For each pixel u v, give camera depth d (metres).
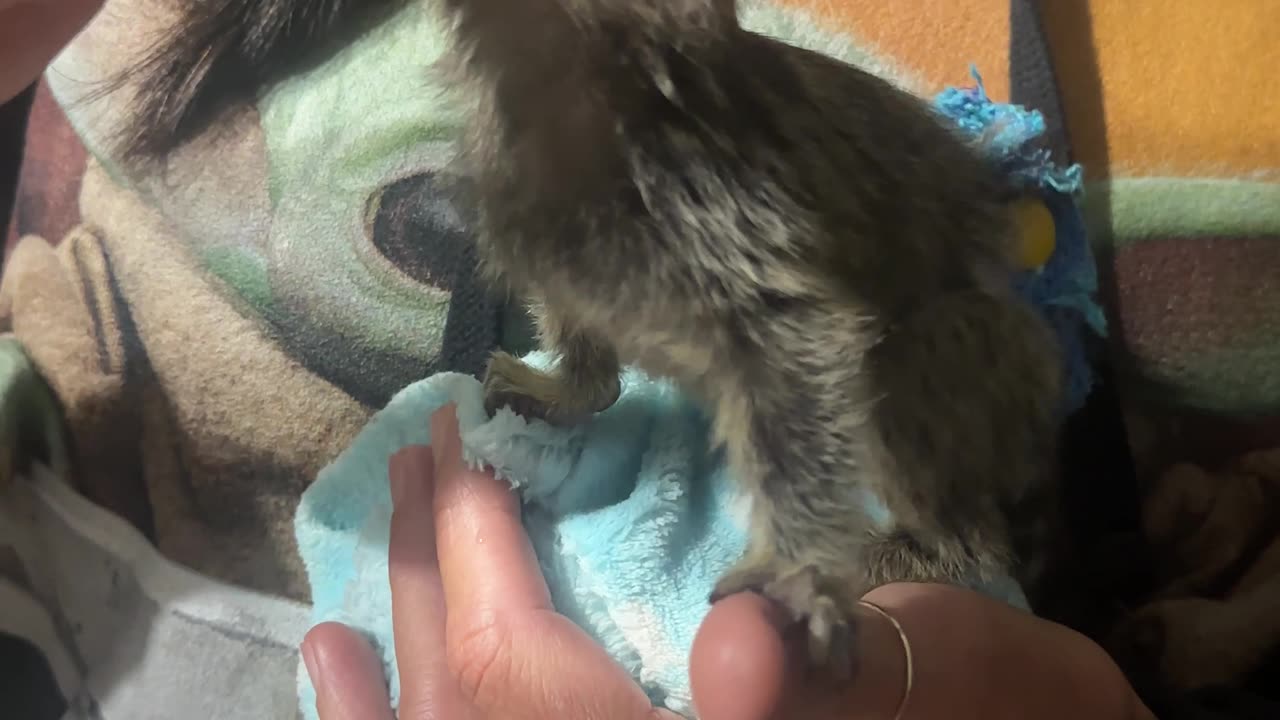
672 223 0.20
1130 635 0.26
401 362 0.31
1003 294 0.24
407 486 0.25
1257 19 0.26
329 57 0.28
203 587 0.32
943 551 0.23
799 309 0.20
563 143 0.20
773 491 0.21
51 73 0.32
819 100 0.22
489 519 0.22
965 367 0.22
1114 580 0.27
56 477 0.33
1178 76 0.27
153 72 0.31
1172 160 0.27
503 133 0.21
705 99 0.20
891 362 0.22
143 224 0.32
